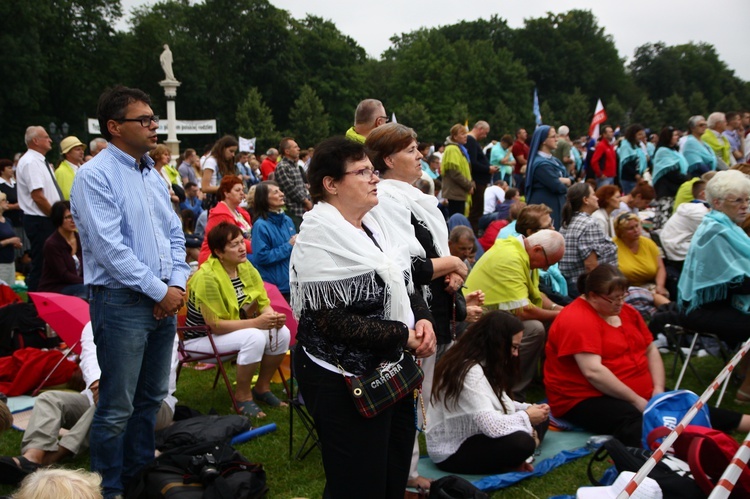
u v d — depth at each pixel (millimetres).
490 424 3727
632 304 6250
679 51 88062
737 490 2982
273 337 4875
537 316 5012
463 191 9891
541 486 3719
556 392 4480
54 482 2295
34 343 5727
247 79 57531
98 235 3051
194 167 13391
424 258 2938
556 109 72562
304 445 4059
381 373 2410
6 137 36781
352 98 61188
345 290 2383
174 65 52625
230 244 4820
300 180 8578
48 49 40594
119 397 3189
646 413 3676
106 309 3158
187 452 3520
